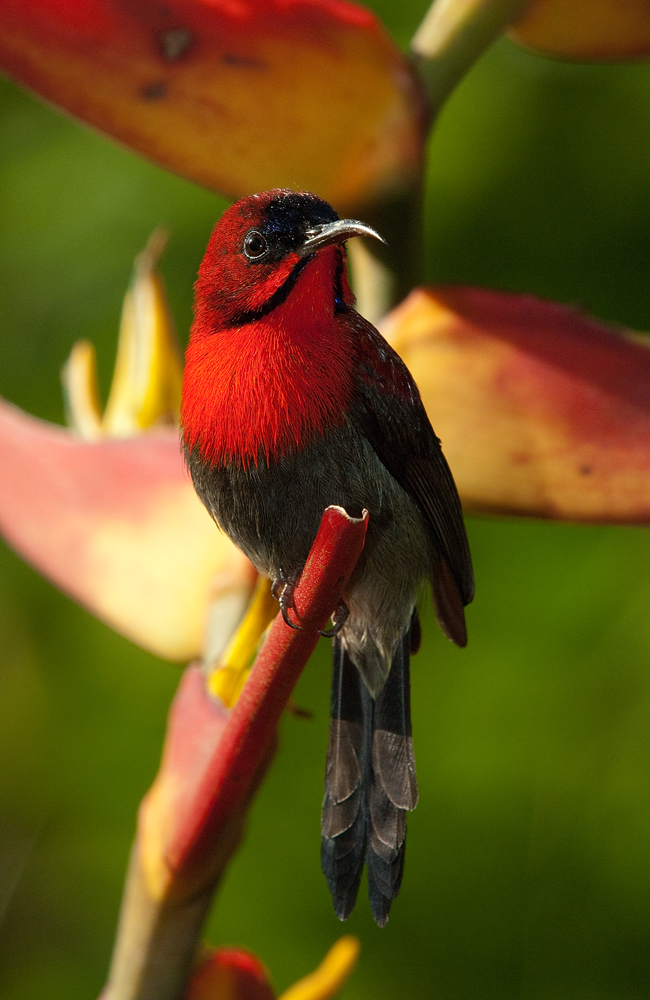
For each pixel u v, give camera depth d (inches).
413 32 87.7
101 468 81.5
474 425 80.7
